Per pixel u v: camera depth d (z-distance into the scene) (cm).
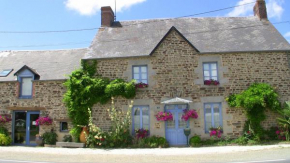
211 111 1311
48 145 1308
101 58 1362
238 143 1227
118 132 1246
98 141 1264
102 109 1325
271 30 1483
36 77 1444
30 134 1404
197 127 1289
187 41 1345
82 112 1323
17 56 1694
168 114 1277
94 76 1364
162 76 1327
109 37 1547
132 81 1314
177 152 1054
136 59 1355
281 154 925
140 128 1310
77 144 1260
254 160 824
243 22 1585
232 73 1320
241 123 1282
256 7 1645
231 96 1294
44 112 1386
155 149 1162
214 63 1346
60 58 1609
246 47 1352
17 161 884
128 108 1315
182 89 1315
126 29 1612
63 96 1380
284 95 1298
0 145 1360
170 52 1345
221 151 1041
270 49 1320
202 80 1318
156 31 1561
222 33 1498
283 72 1316
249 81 1312
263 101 1220
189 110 1284
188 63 1333
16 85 1429
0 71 1548
